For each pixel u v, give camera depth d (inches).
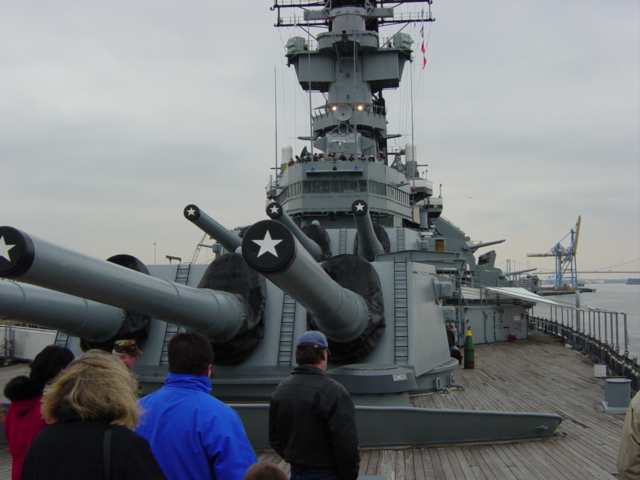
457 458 245.9
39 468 82.8
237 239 374.6
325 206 664.4
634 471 119.6
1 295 222.8
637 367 419.8
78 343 328.8
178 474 109.3
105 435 84.1
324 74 789.9
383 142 824.3
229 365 297.3
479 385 402.6
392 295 319.0
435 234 877.2
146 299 210.4
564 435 280.4
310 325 304.5
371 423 253.3
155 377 295.6
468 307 682.8
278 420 142.8
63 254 167.3
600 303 3718.0
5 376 444.5
